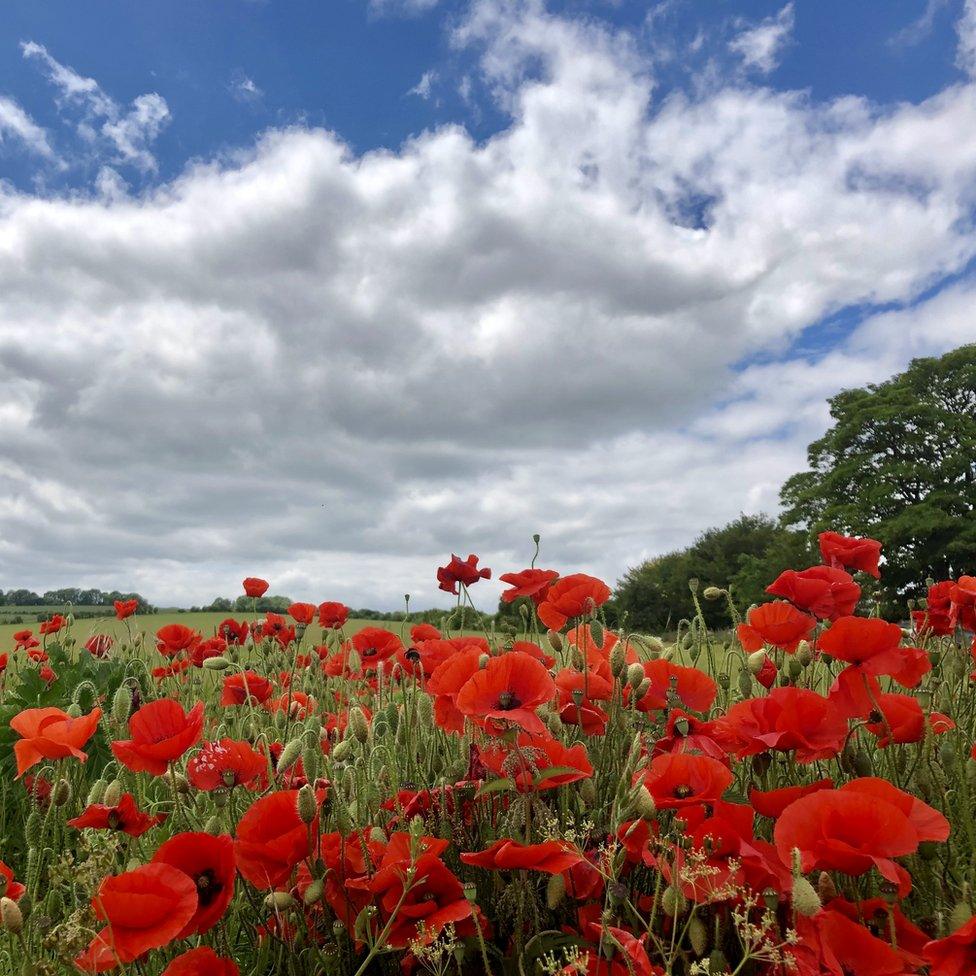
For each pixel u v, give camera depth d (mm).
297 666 4902
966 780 2150
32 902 1942
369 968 1979
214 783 2180
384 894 1856
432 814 2174
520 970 1628
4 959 1906
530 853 1678
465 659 2137
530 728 1793
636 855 1787
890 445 35812
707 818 1868
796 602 2639
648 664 2457
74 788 3258
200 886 1795
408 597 4074
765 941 1499
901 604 27234
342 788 2045
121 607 5930
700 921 1721
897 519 31547
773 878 1639
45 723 2373
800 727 2029
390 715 2805
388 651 3609
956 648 2990
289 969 1894
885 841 1540
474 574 3434
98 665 4672
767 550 35719
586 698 2369
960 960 1443
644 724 2387
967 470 32750
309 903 1788
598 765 2229
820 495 35969
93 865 1747
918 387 36750
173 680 5191
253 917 2225
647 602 32469
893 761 2287
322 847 1996
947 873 2043
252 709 3219
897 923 1684
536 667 1977
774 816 1866
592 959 1693
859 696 2082
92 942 1611
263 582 5027
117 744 2121
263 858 1823
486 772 2193
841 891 1959
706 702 2402
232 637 5289
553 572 2902
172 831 2637
